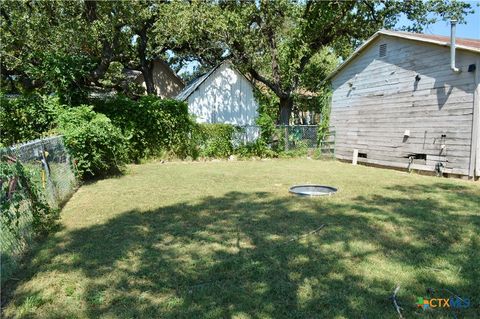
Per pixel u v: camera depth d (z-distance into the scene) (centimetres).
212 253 367
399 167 1138
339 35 1748
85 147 834
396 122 1147
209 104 1756
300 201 603
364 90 1291
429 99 1023
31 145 493
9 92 1664
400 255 353
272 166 1168
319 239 403
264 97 1914
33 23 1141
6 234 341
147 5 1343
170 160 1304
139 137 1255
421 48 1041
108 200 629
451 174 960
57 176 626
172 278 310
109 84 2005
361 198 628
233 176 918
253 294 279
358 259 344
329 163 1289
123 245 395
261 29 1545
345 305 260
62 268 337
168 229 452
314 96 2366
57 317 253
